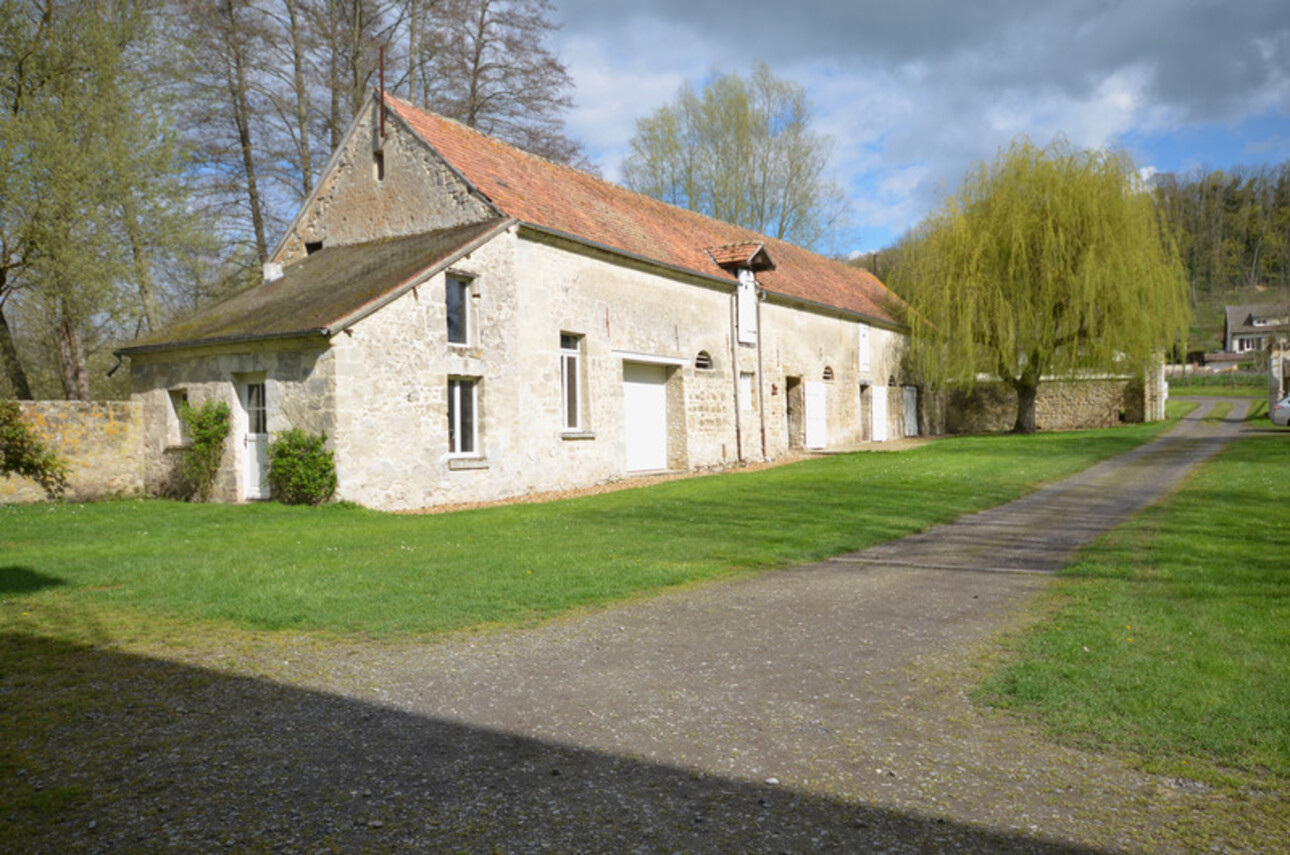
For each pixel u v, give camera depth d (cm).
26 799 302
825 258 3372
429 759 340
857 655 482
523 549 845
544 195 1692
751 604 612
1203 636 486
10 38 1728
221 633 531
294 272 1633
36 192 1672
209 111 2177
